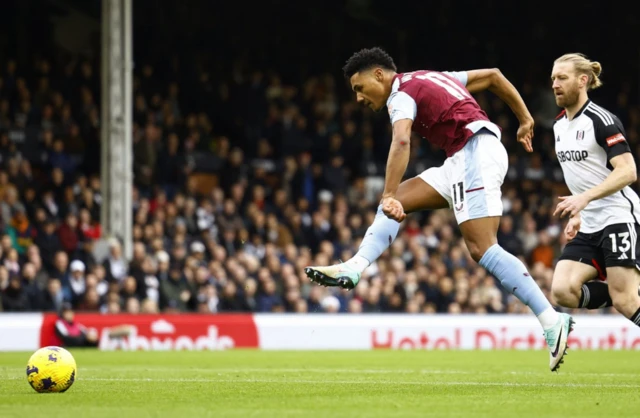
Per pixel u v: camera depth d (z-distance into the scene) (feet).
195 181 76.89
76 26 90.48
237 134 84.38
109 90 66.33
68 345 56.75
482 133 25.04
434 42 103.50
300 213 75.77
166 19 88.94
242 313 61.77
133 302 60.85
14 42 82.84
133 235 68.08
